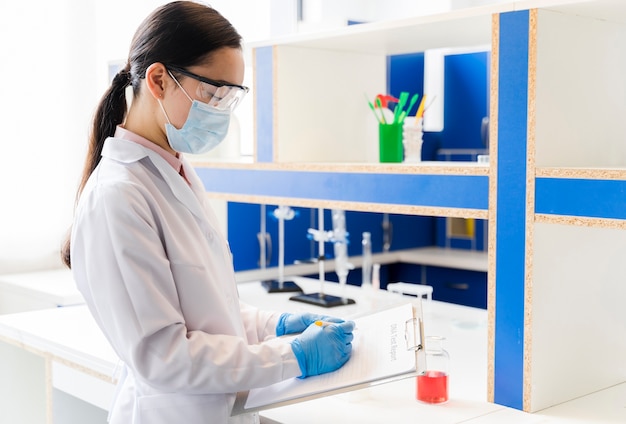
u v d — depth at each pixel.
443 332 2.37
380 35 2.12
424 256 4.30
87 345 2.08
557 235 1.73
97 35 3.53
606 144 1.87
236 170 2.52
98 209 1.39
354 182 2.10
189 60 1.41
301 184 2.28
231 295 1.59
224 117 1.51
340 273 2.87
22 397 2.42
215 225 1.63
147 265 1.38
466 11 1.78
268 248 3.83
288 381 1.51
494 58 1.72
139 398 1.47
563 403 1.77
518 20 1.67
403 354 1.42
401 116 2.28
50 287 3.05
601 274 1.86
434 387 1.71
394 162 2.28
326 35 2.17
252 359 1.41
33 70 3.35
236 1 3.77
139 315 1.35
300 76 2.43
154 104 1.49
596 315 1.85
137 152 1.48
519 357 1.70
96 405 2.04
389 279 4.49
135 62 1.47
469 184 1.80
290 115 2.41
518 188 1.69
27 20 3.32
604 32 1.83
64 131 3.46
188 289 1.46
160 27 1.43
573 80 1.75
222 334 1.49
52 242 3.46
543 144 1.68
